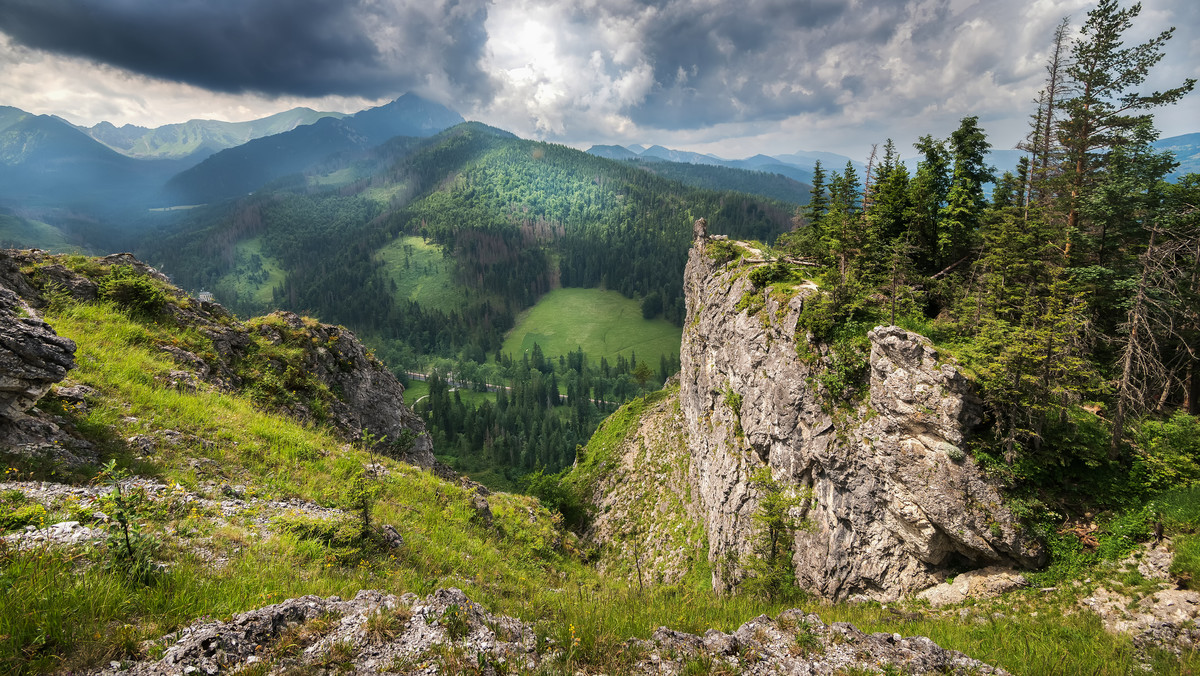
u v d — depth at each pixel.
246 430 21.52
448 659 9.14
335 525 16.53
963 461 26.19
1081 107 35.66
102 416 16.86
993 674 11.52
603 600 17.69
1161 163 34.34
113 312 25.75
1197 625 18.02
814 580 32.62
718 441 52.34
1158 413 31.14
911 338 28.47
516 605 15.28
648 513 67.50
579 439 162.75
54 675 7.13
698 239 76.25
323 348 36.38
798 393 35.56
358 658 8.91
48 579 8.55
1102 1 33.56
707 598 22.69
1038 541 24.72
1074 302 28.36
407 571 16.16
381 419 39.09
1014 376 25.28
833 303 34.78
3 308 14.16
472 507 27.16
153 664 7.71
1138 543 22.81
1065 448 25.45
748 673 10.76
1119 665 15.80
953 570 27.48
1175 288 29.92
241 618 9.07
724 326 52.16
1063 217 38.62
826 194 54.94
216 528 13.65
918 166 46.09
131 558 9.77
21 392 13.78
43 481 12.63
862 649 11.91
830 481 32.81
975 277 38.25
